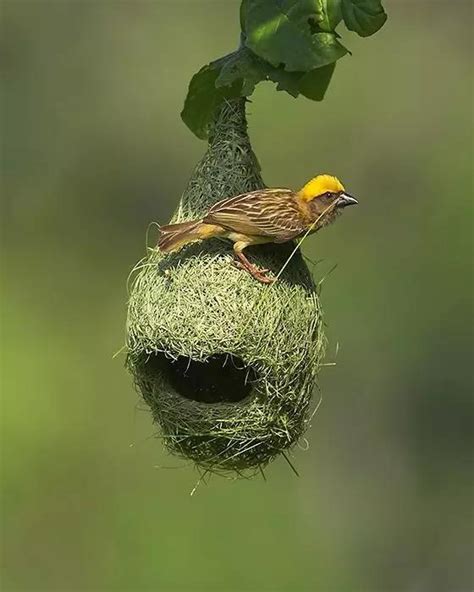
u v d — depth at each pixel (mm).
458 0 18797
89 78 18984
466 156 18266
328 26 8289
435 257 18000
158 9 19094
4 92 18781
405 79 18656
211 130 8891
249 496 17156
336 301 17859
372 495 17531
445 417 17844
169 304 8516
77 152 18859
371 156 18312
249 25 8312
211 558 16625
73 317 18531
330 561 17141
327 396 17906
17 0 18859
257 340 8445
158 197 18875
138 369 8758
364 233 18125
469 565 17203
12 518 16984
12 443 17375
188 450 8766
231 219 8328
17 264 18672
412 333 17875
